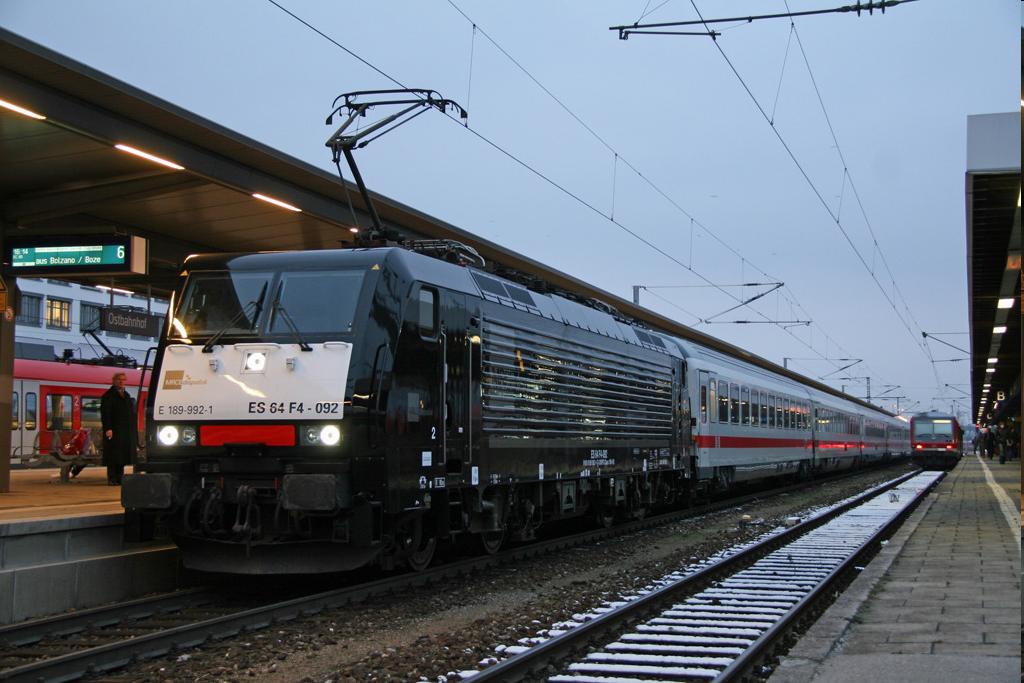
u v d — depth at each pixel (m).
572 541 14.81
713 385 22.55
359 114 12.94
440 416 10.51
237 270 10.15
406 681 6.68
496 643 7.82
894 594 9.52
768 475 28.61
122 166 12.41
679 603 9.70
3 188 13.16
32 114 9.82
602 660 7.21
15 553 8.61
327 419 9.16
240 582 10.79
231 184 12.27
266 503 9.35
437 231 16.47
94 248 12.98
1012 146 13.35
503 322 12.17
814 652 6.95
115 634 7.96
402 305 9.94
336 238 16.30
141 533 9.56
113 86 9.98
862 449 45.44
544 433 13.27
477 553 13.33
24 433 24.72
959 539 14.58
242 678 6.85
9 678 6.28
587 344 15.02
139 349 59.03
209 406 9.55
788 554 13.70
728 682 6.38
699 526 18.36
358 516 9.12
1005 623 7.98
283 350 9.48
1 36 8.81
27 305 51.16
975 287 23.03
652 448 17.97
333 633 8.20
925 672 6.31
